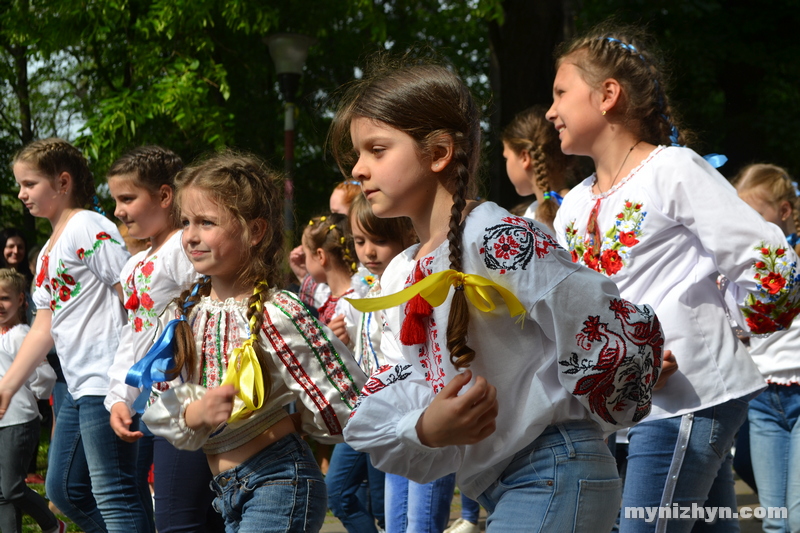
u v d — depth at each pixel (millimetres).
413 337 1734
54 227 3602
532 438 1685
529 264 1621
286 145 9016
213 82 10273
